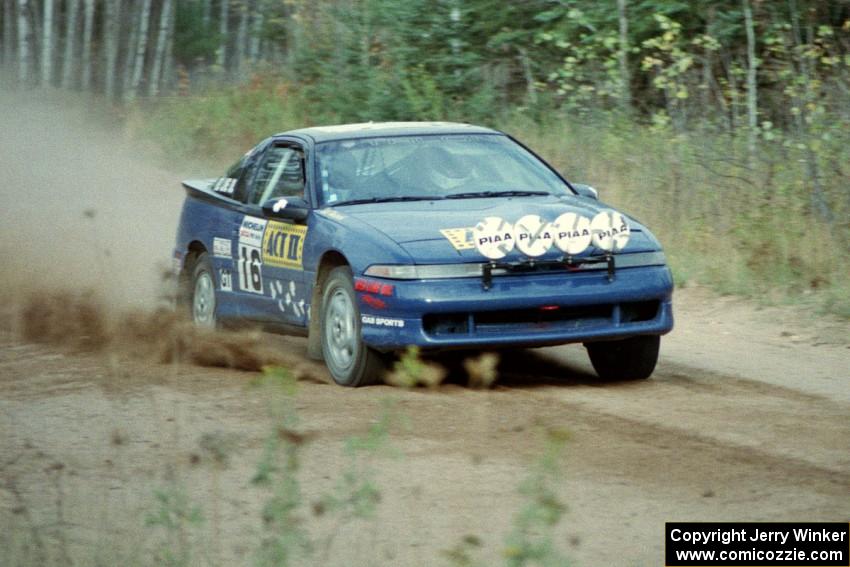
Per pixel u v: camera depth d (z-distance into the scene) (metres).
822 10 26.33
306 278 13.80
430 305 12.21
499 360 14.68
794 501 9.04
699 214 20.70
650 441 10.66
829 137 20.41
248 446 10.78
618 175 23.05
